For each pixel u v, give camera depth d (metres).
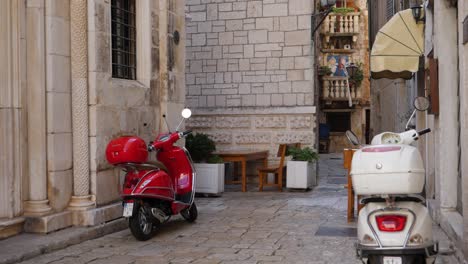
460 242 5.95
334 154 28.00
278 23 13.55
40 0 7.01
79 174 7.42
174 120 9.64
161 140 7.98
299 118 13.37
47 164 7.10
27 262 5.91
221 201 10.74
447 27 7.35
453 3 7.26
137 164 7.07
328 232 7.50
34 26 6.98
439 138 7.63
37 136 7.00
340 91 29.47
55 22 7.16
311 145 13.31
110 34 7.95
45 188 7.06
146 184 7.05
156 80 9.26
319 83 29.42
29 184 7.00
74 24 7.40
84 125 7.46
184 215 8.30
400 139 4.80
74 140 7.45
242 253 6.34
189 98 14.17
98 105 7.57
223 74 13.93
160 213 7.41
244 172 12.20
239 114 13.75
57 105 7.16
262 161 13.73
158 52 9.35
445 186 7.49
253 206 10.02
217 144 13.90
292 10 13.44
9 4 6.75
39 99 7.00
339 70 29.72
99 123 7.59
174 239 7.20
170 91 9.48
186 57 14.20
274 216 8.91
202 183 11.36
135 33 8.95
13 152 6.78
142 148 7.13
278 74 13.55
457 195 7.44
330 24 29.48
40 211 6.92
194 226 8.11
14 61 6.81
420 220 4.25
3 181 6.72
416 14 8.73
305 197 11.18
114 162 7.01
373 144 4.75
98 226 7.34
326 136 28.91
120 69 8.52
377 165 4.22
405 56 8.80
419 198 4.43
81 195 7.42
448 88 7.41
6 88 6.72
